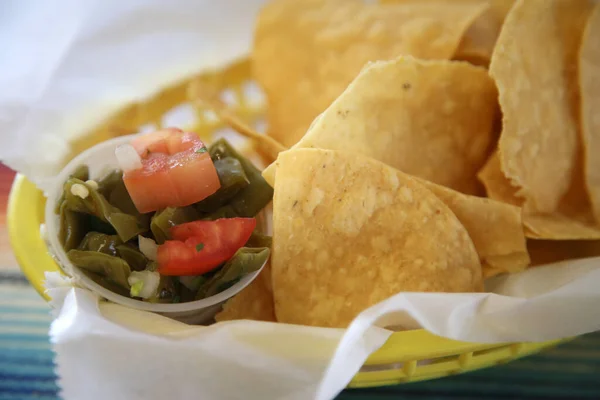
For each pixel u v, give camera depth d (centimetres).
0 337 26
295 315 24
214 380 20
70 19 29
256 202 26
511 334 21
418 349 21
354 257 24
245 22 33
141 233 24
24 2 29
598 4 27
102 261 23
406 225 24
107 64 30
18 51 29
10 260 29
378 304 21
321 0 31
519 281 25
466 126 26
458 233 24
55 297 23
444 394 24
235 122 28
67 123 29
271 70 30
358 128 25
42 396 24
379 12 30
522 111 25
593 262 25
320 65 30
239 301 24
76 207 24
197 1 32
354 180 24
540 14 26
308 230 24
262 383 20
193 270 23
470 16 29
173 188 24
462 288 24
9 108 28
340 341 20
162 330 21
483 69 26
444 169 26
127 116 31
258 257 24
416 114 25
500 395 24
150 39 31
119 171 25
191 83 31
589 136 27
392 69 25
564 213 27
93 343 20
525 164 26
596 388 25
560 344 26
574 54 27
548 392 25
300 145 24
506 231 25
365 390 24
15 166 27
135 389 20
